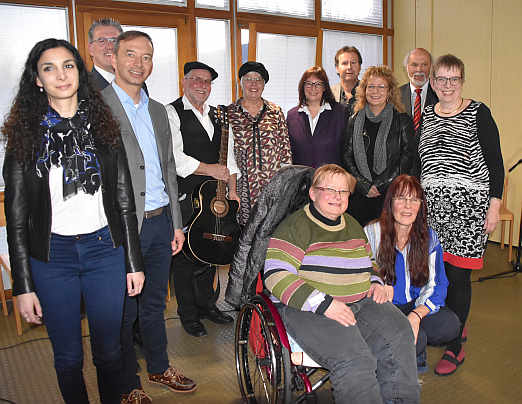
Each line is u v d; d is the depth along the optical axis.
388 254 2.17
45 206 1.49
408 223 2.11
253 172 2.98
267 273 1.83
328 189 1.84
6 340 2.93
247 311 2.04
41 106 1.48
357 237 1.94
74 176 1.51
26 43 3.71
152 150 2.04
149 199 2.02
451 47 5.09
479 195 2.34
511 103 4.59
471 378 2.35
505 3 4.54
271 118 3.04
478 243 2.37
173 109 2.80
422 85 3.57
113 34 2.61
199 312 3.20
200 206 2.76
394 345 1.79
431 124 2.46
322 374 2.46
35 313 1.51
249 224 1.99
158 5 4.20
